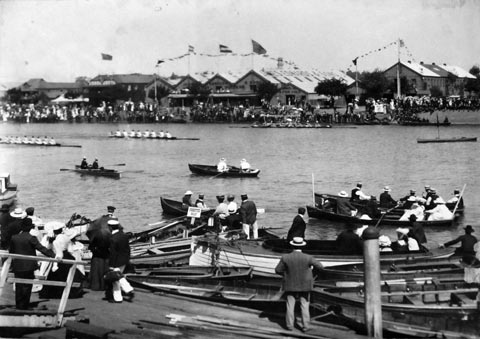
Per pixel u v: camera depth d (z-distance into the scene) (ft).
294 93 449.06
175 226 95.40
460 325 45.34
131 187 164.35
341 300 50.11
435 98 356.38
